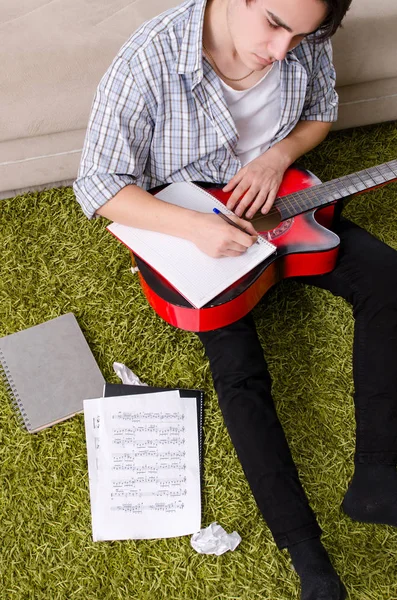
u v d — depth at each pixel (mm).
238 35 1239
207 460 1562
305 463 1562
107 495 1495
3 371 1685
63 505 1519
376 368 1398
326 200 1517
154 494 1495
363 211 1974
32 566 1448
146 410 1570
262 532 1475
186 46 1300
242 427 1380
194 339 1738
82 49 1691
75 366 1675
